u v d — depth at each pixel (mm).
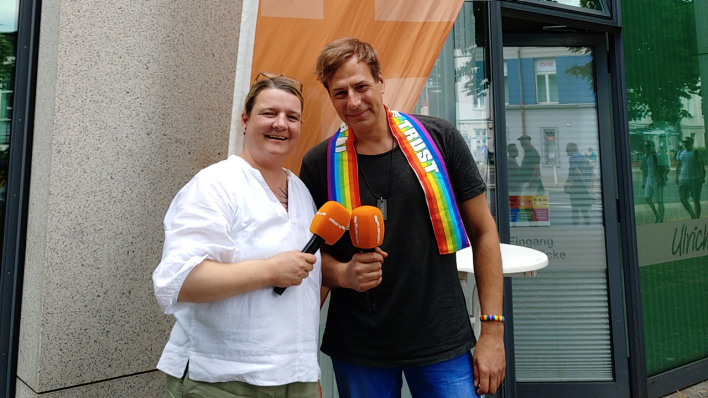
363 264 1299
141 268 1800
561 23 3223
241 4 2064
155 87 1825
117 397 1747
